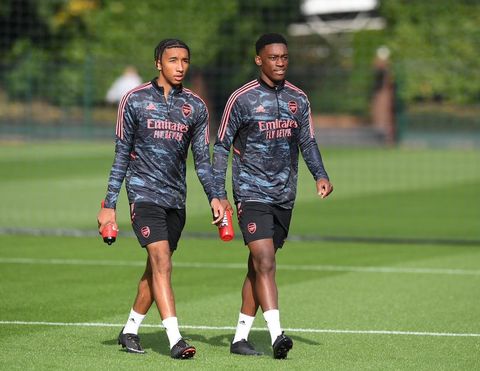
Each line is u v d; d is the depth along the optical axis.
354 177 81.38
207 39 114.81
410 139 112.00
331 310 31.58
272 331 24.06
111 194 24.62
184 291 34.72
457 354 25.45
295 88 25.50
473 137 111.56
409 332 28.25
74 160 90.19
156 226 24.47
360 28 124.44
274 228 25.34
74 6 115.31
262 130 24.97
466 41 115.31
